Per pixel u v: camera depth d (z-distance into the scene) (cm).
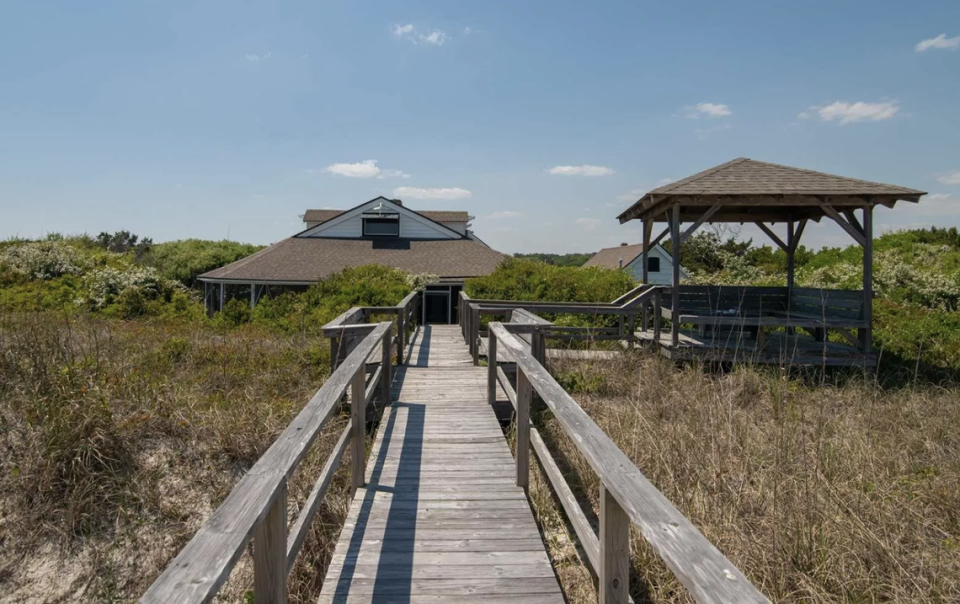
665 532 158
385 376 641
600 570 223
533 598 290
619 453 221
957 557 354
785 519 372
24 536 433
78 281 1586
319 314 1332
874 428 577
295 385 738
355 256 2245
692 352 874
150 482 485
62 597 402
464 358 977
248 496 180
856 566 343
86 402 522
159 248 3291
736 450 512
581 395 713
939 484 450
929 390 748
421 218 2472
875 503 407
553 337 1039
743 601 124
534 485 461
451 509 396
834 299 951
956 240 2447
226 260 3156
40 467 465
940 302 1530
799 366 845
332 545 423
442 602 285
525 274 1550
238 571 411
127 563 427
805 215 1092
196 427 553
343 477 502
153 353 775
